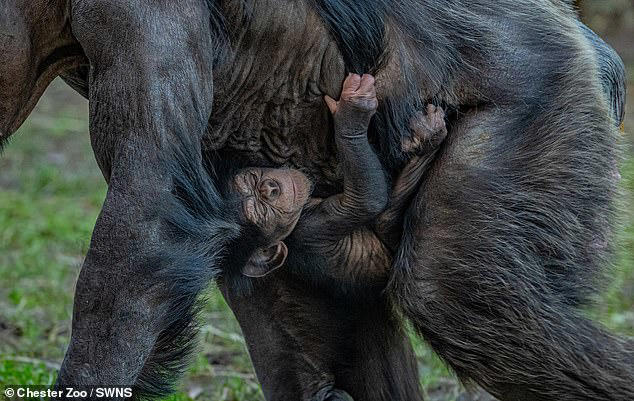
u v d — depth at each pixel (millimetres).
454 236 7410
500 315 7336
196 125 6887
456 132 7621
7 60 7109
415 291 7480
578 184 7543
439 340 7512
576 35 7867
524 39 7664
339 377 8766
